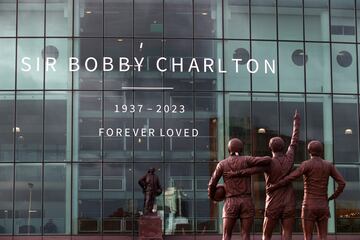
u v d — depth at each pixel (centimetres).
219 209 5631
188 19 5825
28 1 5809
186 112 5744
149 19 5812
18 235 5584
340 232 5706
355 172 5797
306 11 5891
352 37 5891
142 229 5366
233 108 5772
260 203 5594
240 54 5822
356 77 5888
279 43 5853
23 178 5644
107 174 5656
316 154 2700
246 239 2641
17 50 5775
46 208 5612
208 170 5691
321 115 5825
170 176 5672
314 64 5862
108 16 5797
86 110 5716
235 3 5853
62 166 5656
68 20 5797
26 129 5694
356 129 5841
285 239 2641
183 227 5612
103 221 5597
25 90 5731
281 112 5794
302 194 5566
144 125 5716
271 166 2658
